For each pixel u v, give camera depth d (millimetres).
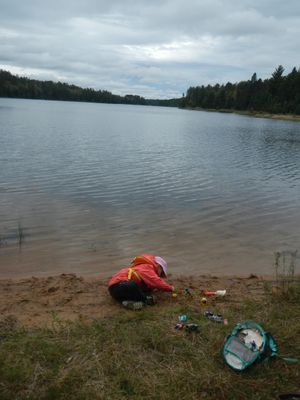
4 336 2178
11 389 1768
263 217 5758
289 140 19688
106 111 52031
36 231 4656
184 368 1952
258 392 1835
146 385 1832
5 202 5832
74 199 6246
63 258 3920
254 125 33500
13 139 13984
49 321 2410
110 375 1890
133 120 34000
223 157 12492
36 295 2854
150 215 5566
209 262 3973
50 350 2021
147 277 2799
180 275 3570
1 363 1923
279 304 2695
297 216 5902
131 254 4090
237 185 8078
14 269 3617
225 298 2885
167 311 2570
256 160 12148
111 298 2826
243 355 2014
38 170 8453
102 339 2146
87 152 11812
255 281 3340
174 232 4867
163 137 18859
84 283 3137
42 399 1724
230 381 1881
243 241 4668
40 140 14172
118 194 6762
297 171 10320
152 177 8438
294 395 1791
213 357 2061
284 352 2141
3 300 2738
